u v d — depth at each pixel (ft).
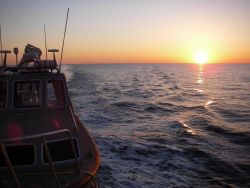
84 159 19.35
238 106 85.81
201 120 62.03
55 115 22.16
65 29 25.63
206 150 40.83
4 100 22.20
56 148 18.86
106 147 40.52
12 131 19.35
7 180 17.19
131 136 46.91
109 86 141.79
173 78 246.68
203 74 343.87
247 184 30.91
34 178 17.40
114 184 28.73
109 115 63.93
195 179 31.32
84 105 75.77
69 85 134.21
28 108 22.31
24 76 22.72
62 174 17.74
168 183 29.76
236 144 44.98
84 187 17.24
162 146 41.93
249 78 254.06
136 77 248.52
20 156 18.22
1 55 28.02
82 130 23.09
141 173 31.83
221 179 31.73
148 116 65.46
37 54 27.53
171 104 86.07
